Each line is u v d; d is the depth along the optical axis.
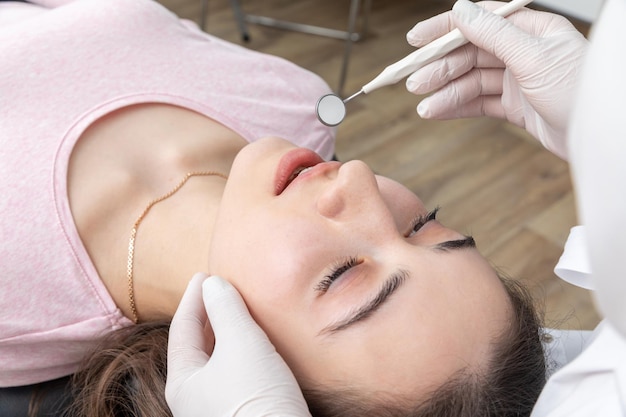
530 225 1.95
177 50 1.22
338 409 0.80
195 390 0.81
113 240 1.06
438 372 0.77
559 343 1.09
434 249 0.83
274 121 1.25
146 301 1.07
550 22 0.95
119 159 1.10
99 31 1.17
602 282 0.41
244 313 0.83
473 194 2.03
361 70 2.50
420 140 2.21
